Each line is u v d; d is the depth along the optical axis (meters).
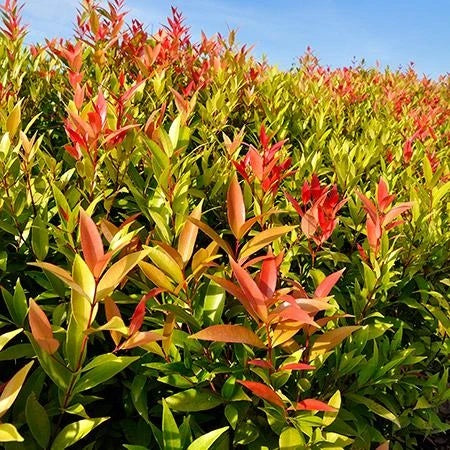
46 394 0.56
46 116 1.16
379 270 0.67
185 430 0.44
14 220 0.67
